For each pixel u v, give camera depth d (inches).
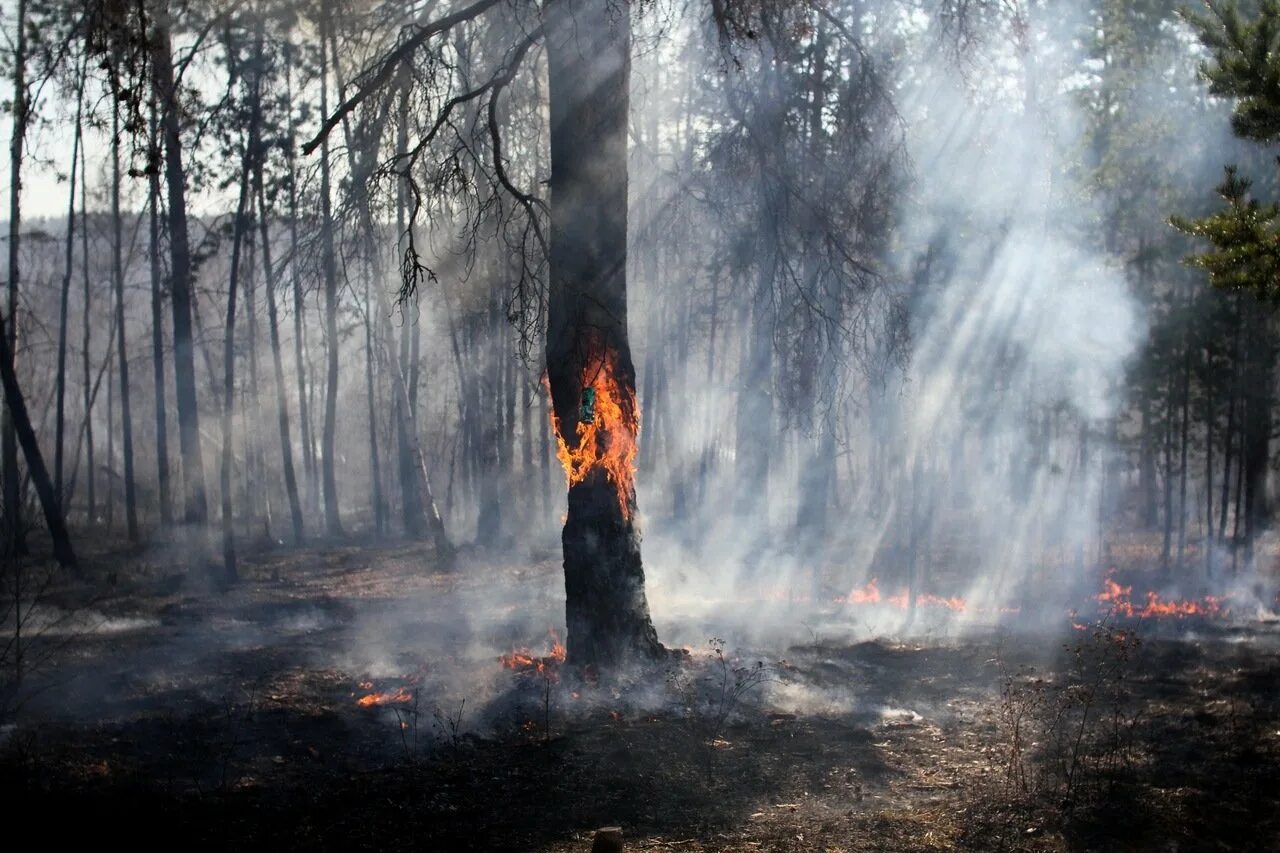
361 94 414.6
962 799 286.4
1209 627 601.6
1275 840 252.7
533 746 339.6
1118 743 330.0
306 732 366.3
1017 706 385.4
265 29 486.0
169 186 805.2
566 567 432.5
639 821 275.1
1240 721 359.3
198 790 300.2
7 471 1175.6
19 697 416.2
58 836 261.6
